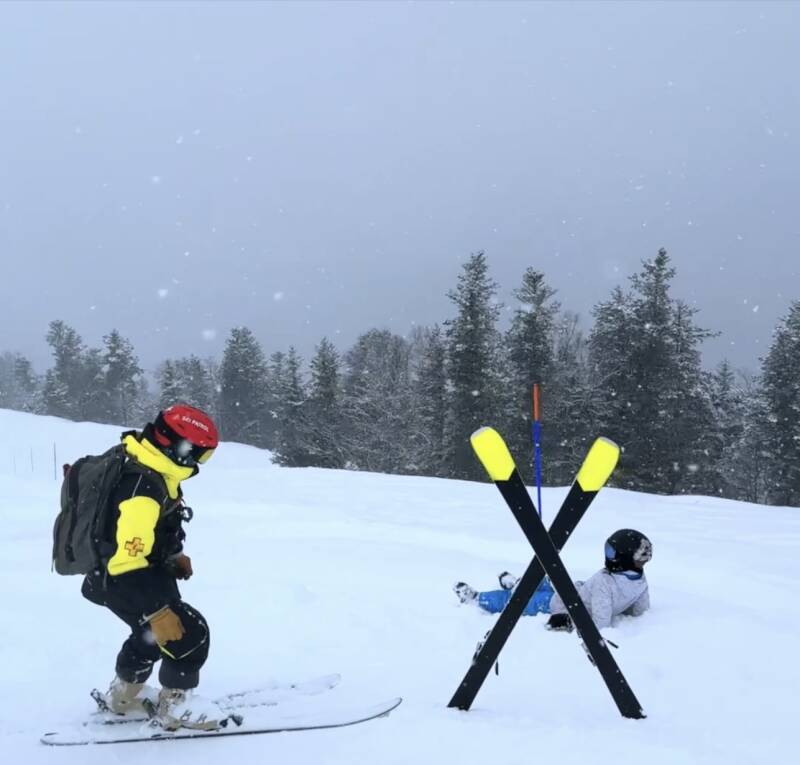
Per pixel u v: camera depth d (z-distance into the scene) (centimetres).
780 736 296
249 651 390
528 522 304
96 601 283
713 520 1145
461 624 444
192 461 274
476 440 302
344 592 508
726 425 4566
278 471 1648
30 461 2120
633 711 304
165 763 260
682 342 3503
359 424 4225
